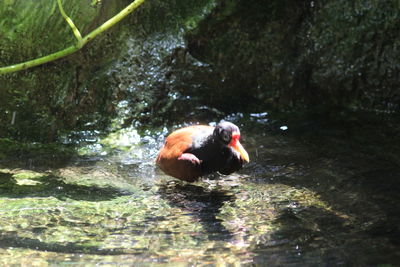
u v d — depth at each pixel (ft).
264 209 21.11
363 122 31.24
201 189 23.34
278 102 34.06
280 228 19.35
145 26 30.94
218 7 31.71
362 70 33.60
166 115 31.27
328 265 16.57
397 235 18.47
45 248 17.87
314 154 26.66
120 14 24.36
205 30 32.01
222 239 18.57
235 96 33.35
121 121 30.04
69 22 23.89
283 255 17.29
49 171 24.91
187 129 24.58
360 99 34.09
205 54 32.50
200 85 32.30
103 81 29.94
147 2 30.86
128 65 30.48
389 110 33.58
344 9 33.17
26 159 26.22
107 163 26.17
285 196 22.27
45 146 28.04
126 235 18.93
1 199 21.68
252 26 32.94
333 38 33.58
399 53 32.86
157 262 16.93
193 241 18.43
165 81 31.30
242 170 25.16
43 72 28.66
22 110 28.55
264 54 33.53
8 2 27.43
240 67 33.19
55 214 20.56
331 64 33.83
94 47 29.55
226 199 22.22
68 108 29.27
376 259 16.87
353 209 20.75
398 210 20.45
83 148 28.02
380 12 32.73
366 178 23.67
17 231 19.07
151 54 30.96
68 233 19.03
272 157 26.43
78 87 29.48
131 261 17.01
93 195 22.53
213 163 23.67
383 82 33.47
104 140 29.07
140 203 21.84
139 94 30.71
